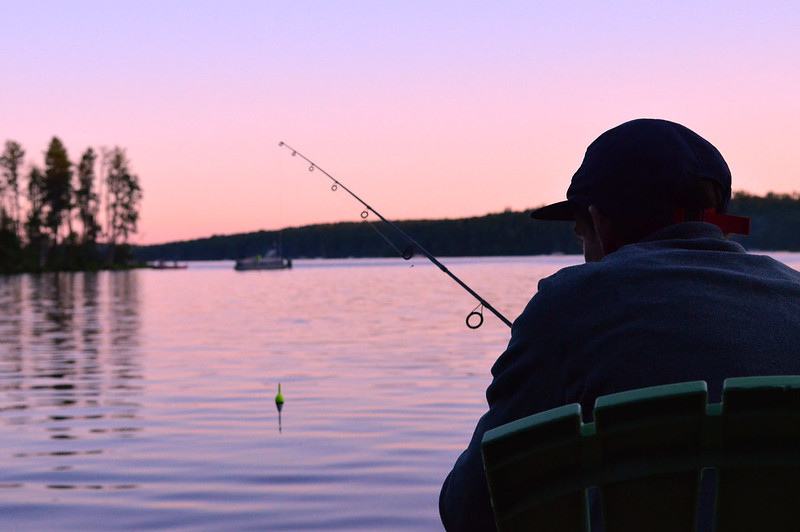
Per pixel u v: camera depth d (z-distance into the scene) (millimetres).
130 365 13852
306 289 51469
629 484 1061
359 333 19750
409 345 16656
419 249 2867
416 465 6707
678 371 1258
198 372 12781
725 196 1536
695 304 1298
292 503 5688
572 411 1040
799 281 1403
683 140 1510
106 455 7180
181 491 6012
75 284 64875
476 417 8703
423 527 5156
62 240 102375
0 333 20891
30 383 11844
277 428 8211
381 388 10828
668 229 1467
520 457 1070
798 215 120000
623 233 1513
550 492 1076
